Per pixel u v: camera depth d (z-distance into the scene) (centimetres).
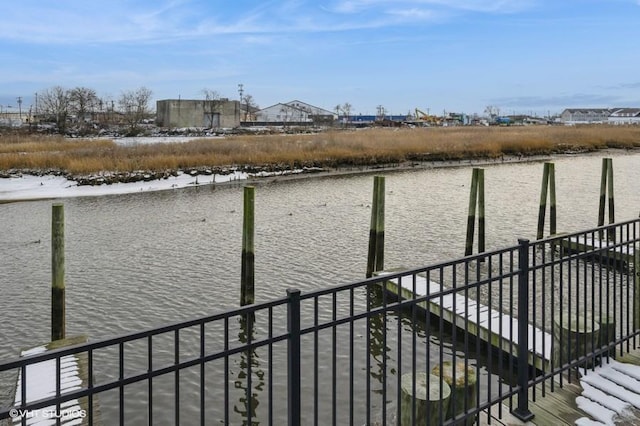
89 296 1305
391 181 3538
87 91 12900
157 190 3148
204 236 1958
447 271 1504
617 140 6150
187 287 1380
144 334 302
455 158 4766
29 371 783
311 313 1180
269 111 13725
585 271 609
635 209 2509
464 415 455
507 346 876
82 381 754
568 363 552
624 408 502
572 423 486
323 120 12406
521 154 5200
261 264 1593
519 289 496
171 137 6875
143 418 782
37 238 1934
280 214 2397
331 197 2884
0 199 2794
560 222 2256
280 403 822
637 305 649
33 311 1218
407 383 492
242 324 1130
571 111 17250
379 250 1438
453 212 2444
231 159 3853
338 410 788
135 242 1862
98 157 3659
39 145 4653
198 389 861
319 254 1712
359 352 977
